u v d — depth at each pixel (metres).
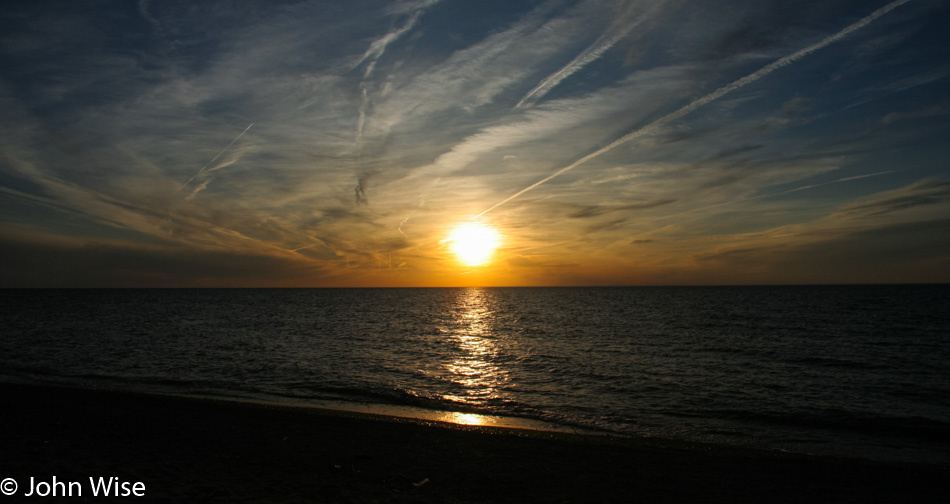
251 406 16.09
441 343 37.66
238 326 51.56
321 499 8.32
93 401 16.09
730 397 19.05
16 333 41.81
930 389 20.39
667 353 31.16
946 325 48.78
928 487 9.91
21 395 16.77
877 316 60.84
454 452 11.70
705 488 9.77
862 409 17.14
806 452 12.87
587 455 11.73
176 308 88.75
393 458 11.11
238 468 9.91
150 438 12.05
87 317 63.06
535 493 9.23
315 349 33.47
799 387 20.78
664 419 15.96
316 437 12.66
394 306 105.75
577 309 86.38
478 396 19.28
